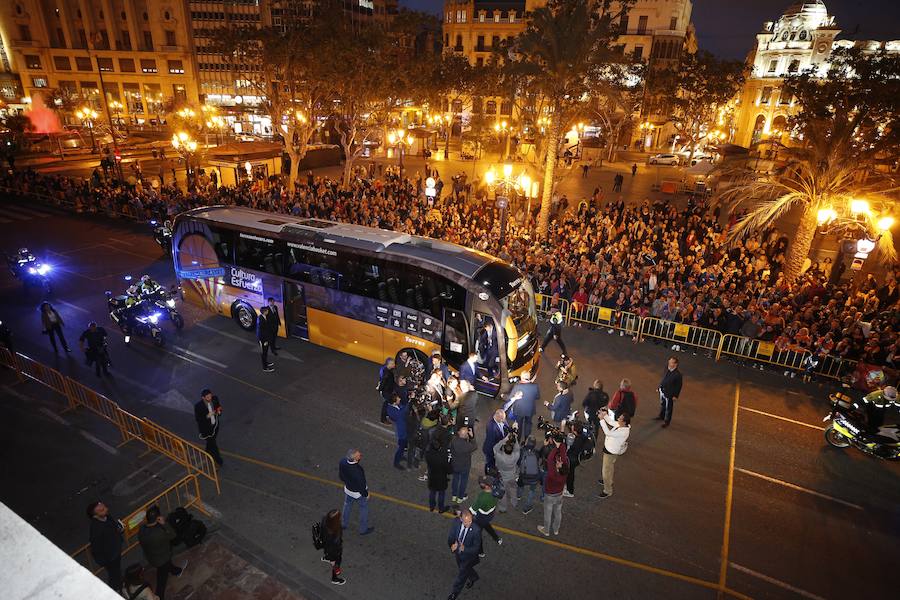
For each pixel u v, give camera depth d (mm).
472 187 39250
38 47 79875
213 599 8172
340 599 8352
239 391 13883
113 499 10062
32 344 15875
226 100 84375
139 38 80562
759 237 24984
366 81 32812
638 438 12562
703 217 28172
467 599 8430
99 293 19547
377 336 14617
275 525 9688
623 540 9711
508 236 23281
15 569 1245
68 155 53156
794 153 20062
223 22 82250
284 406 13297
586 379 15039
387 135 51531
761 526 10156
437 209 28141
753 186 21766
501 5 77875
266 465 11203
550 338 15828
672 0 68375
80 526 9438
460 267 13156
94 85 82500
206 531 9305
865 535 10039
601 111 53375
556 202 32750
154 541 7617
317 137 56125
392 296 14023
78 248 24328
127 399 13352
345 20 32688
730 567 9258
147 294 16156
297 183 32344
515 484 10016
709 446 12359
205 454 10664
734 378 15328
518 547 9469
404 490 10664
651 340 17469
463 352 13180
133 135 65188
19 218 28609
